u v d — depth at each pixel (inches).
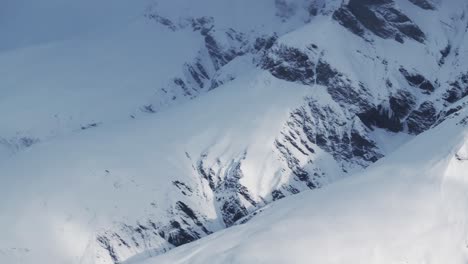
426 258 6579.7
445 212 6865.2
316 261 6653.5
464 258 6550.2
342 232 6899.6
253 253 6840.6
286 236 6988.2
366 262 6599.4
